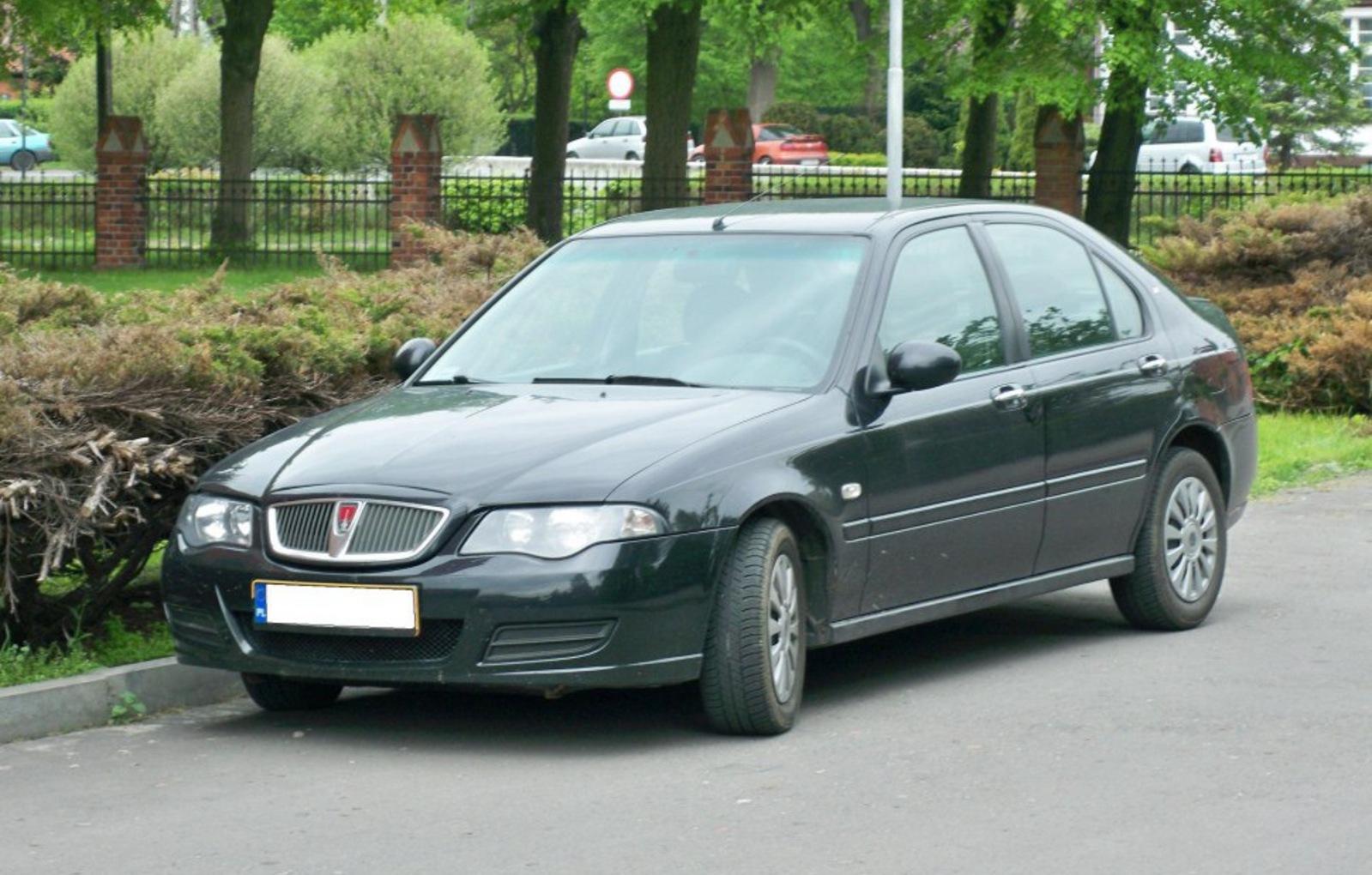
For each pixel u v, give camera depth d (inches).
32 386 387.9
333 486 340.8
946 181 1710.1
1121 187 1393.9
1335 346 811.4
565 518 329.1
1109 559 426.6
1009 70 1381.6
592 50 3767.2
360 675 336.8
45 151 3280.0
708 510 336.5
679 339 385.4
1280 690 381.1
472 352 403.9
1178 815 296.7
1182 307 459.8
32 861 284.7
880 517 368.2
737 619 340.8
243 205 1587.1
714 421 350.9
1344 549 548.4
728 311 387.2
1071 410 411.2
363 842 289.9
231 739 360.2
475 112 2377.0
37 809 313.4
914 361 367.6
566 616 325.7
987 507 390.6
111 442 380.8
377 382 467.2
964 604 390.9
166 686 386.9
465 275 601.0
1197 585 445.1
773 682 346.6
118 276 1483.8
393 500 335.9
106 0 1743.4
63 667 383.9
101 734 366.6
